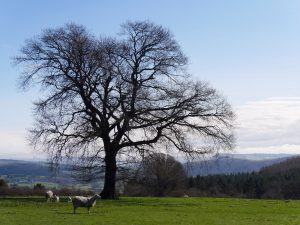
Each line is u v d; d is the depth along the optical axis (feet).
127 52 158.81
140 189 277.23
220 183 404.36
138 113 153.48
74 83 154.81
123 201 155.53
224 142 153.99
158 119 153.17
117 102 155.94
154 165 159.43
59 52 155.53
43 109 154.20
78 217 100.07
